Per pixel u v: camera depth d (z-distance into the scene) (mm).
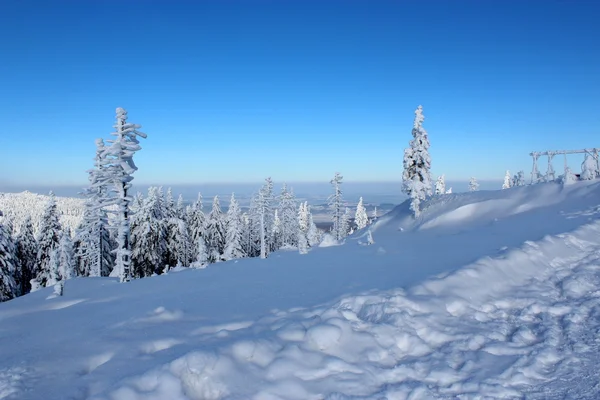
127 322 8195
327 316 7734
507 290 10047
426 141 37656
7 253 33906
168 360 5871
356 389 5516
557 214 22922
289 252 29344
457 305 8688
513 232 20562
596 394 5164
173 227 47875
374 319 8008
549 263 12164
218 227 59406
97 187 36500
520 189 31984
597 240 14773
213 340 6734
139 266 42094
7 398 4934
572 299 9227
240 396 5176
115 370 5688
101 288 15898
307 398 5266
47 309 11859
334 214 64875
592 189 25875
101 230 38031
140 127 24438
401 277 11742
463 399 5234
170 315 8625
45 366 5926
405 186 38219
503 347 6801
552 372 5934
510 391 5379
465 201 34156
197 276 16812
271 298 10445
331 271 14836
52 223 44594
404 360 6547
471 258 13633
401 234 32875
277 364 5832
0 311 11945
